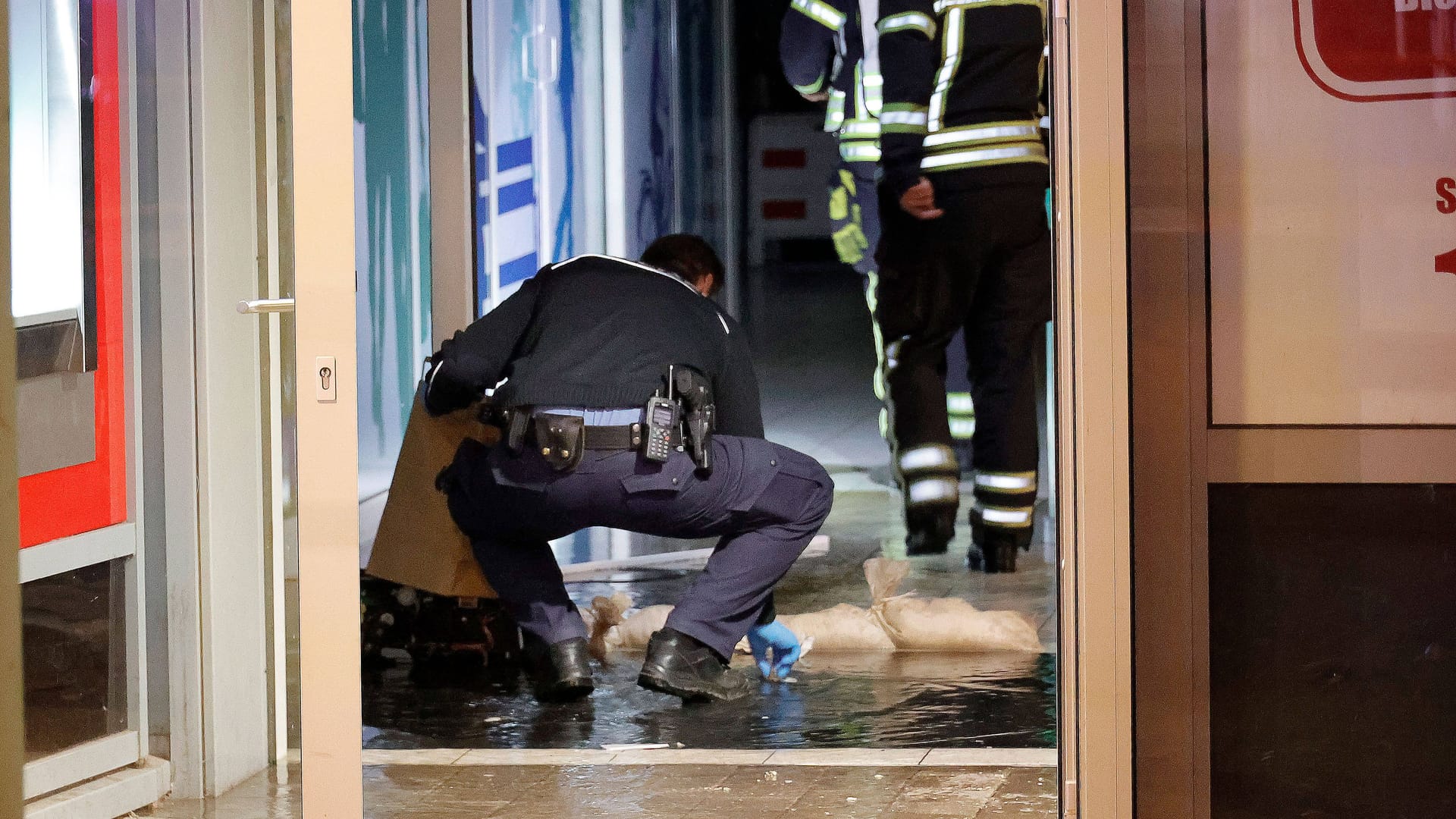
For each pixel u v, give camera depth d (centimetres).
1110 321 571
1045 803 735
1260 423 575
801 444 1380
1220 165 568
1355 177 566
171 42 729
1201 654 582
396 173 1054
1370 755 581
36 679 704
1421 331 567
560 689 916
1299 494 576
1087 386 573
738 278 1356
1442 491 571
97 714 735
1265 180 568
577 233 1210
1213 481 578
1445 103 562
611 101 1227
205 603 751
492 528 922
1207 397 575
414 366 1070
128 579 744
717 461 895
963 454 1273
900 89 1246
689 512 890
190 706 751
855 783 768
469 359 895
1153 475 578
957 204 1238
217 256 744
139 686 746
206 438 748
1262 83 565
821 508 919
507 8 1127
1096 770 581
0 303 550
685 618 905
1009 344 1226
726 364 940
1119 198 568
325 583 631
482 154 1118
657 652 902
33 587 701
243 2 757
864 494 1378
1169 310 573
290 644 823
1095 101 567
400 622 1036
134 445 744
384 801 748
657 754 822
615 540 1234
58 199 710
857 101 1283
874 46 1276
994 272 1237
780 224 1350
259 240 776
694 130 1316
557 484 877
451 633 1031
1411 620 577
